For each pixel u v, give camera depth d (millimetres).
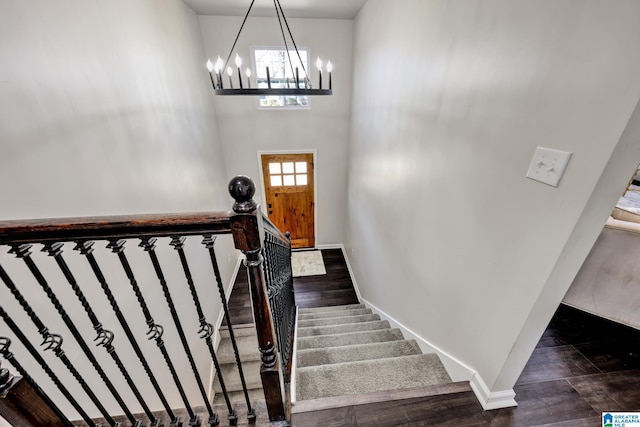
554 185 852
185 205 2584
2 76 1002
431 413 1218
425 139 1729
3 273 637
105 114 1555
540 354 1488
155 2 2258
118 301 1465
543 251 918
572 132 784
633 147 688
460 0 1289
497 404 1242
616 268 1286
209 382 2605
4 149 991
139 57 1965
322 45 3713
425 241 1797
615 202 775
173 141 2424
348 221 4578
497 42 1058
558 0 789
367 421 1181
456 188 1414
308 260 4934
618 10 640
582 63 739
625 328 1656
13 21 1055
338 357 1888
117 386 1371
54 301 716
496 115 1090
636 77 623
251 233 735
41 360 742
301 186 4688
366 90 3109
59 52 1263
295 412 1205
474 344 1350
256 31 3547
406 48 1965
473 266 1315
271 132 4184
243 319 3320
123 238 690
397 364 1641
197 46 3271
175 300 2135
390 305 2592
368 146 3127
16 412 714
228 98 3883
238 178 685
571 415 1211
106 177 1521
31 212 1073
